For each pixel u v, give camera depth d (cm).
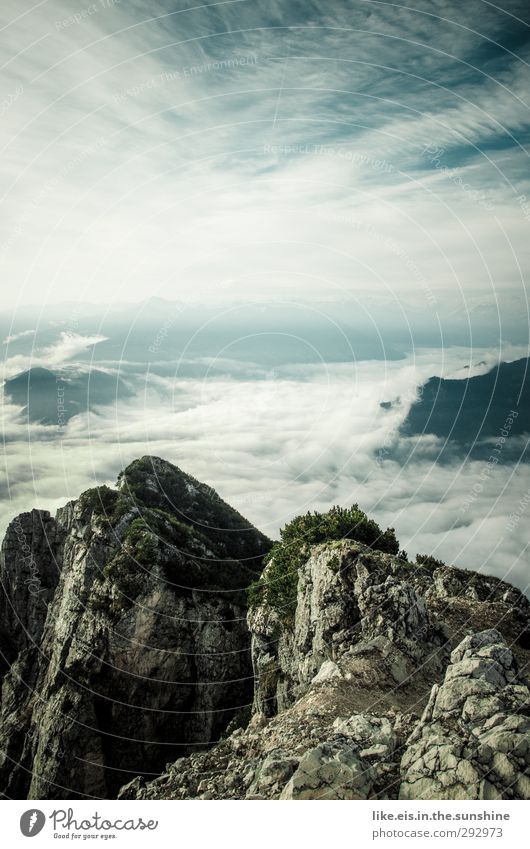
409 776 1739
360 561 3388
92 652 5756
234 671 6003
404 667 2766
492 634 2398
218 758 2230
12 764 6197
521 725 1747
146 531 6350
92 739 5534
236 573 6725
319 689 2573
